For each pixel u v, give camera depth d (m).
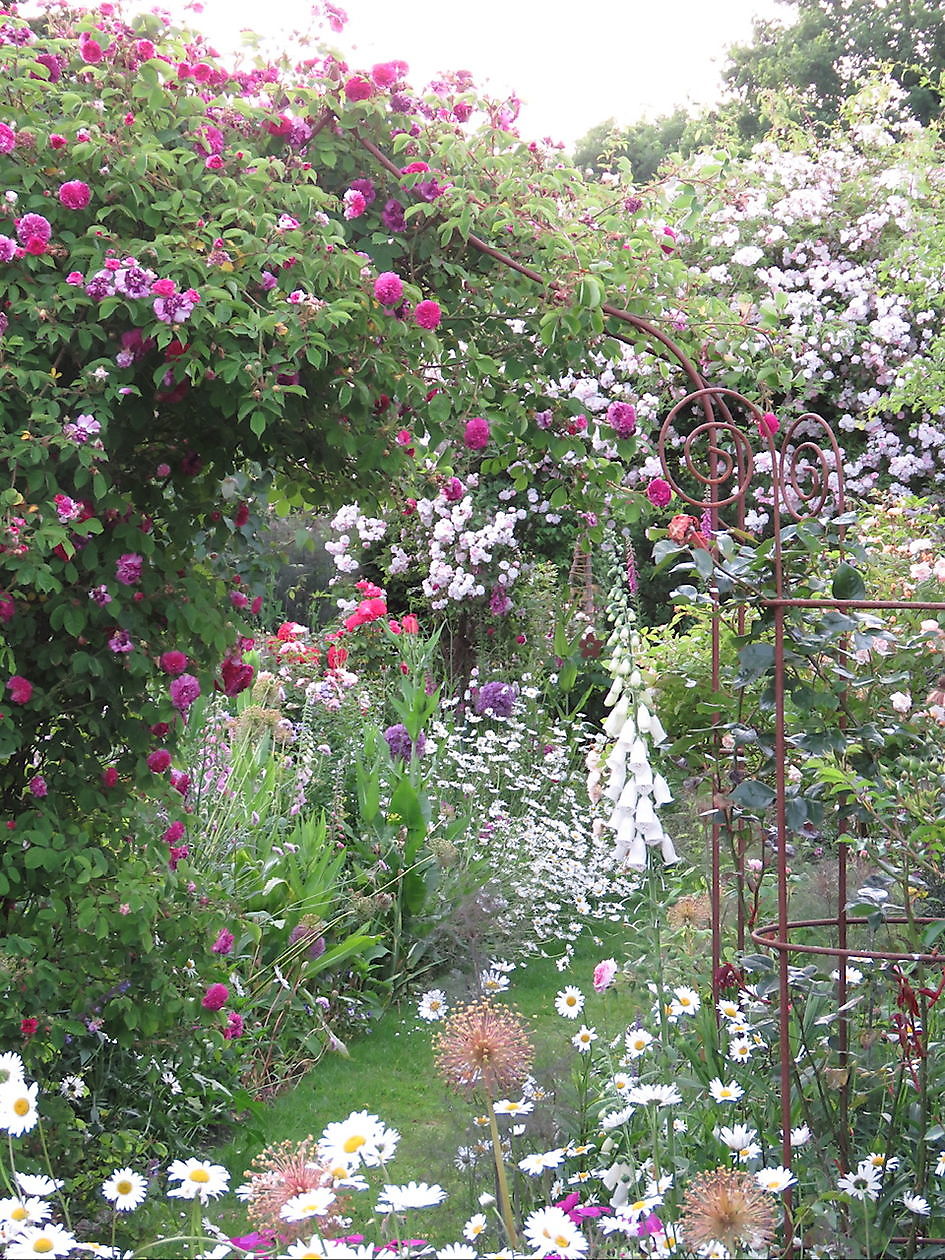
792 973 2.88
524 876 5.95
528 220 3.34
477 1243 2.47
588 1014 4.34
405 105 3.29
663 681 5.06
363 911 5.16
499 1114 2.81
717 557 3.20
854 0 21.81
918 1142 2.58
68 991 3.17
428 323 3.21
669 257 3.79
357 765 5.84
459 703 8.34
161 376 3.02
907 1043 2.72
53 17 3.25
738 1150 2.59
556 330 3.49
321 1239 2.02
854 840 2.91
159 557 3.39
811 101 19.64
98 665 3.16
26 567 2.85
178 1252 3.01
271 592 4.31
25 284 2.97
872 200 9.84
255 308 3.07
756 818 3.36
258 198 3.12
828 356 9.58
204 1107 3.85
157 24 3.19
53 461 3.03
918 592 4.91
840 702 3.03
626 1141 2.76
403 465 3.78
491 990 3.61
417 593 9.64
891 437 9.48
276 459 3.64
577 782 7.25
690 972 3.47
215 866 4.54
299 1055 4.57
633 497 4.03
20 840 3.07
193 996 3.50
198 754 4.75
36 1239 2.05
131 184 3.00
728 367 3.81
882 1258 2.52
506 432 3.64
